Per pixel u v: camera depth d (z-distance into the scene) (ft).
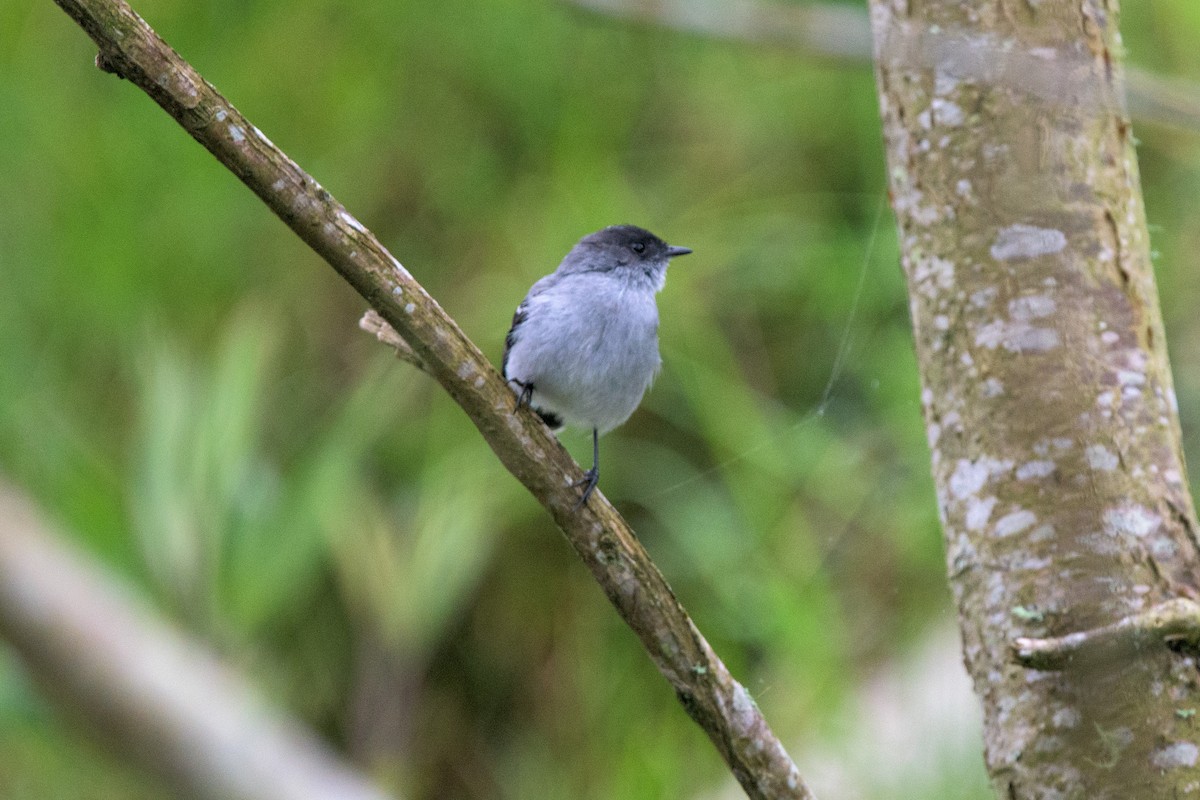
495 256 40.57
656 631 18.26
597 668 35.04
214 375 33.63
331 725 34.71
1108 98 18.13
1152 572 16.84
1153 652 16.31
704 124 42.04
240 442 32.04
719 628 34.06
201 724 14.94
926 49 18.06
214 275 39.55
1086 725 16.47
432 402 37.35
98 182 40.16
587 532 18.45
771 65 41.27
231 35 42.55
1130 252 17.98
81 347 38.60
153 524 30.78
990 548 17.60
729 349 38.63
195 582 30.48
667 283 38.86
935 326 18.40
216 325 38.68
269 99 42.19
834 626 33.12
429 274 40.63
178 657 15.58
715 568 34.91
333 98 42.16
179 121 16.20
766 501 35.78
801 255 39.11
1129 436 17.29
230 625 30.45
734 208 40.57
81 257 39.14
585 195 40.34
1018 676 17.11
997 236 17.88
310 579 35.04
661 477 37.55
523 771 34.04
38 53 42.04
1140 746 16.24
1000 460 17.62
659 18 22.98
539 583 36.58
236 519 31.30
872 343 37.50
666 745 33.19
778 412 37.83
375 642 34.96
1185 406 35.81
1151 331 17.93
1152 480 17.22
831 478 35.91
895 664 32.24
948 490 18.28
